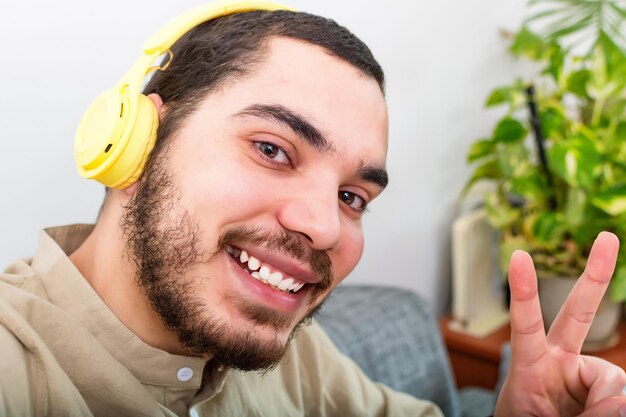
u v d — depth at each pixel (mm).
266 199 560
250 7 656
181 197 565
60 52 909
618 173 1430
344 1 1290
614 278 1398
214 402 713
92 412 577
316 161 578
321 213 562
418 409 958
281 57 587
